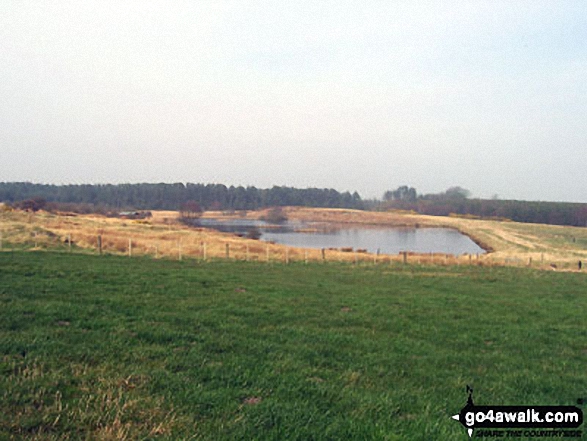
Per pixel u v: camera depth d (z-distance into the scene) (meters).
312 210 179.62
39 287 15.19
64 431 5.08
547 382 9.02
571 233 106.62
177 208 179.88
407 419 6.45
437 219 157.12
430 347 11.42
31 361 7.44
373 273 31.31
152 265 26.53
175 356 8.55
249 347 9.78
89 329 10.13
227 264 31.36
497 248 75.19
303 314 14.58
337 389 7.48
